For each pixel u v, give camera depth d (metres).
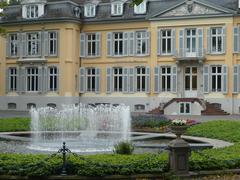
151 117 33.16
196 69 47.62
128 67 50.09
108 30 50.97
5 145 22.08
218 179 13.12
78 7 52.09
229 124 27.69
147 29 49.19
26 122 30.56
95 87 51.53
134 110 49.72
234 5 45.84
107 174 12.94
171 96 48.19
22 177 12.77
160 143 23.00
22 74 53.00
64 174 12.94
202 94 47.16
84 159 13.26
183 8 47.38
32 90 52.75
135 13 49.66
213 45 46.84
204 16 46.59
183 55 47.41
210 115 44.28
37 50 52.22
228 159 14.27
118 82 50.75
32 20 51.62
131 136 25.78
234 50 45.91
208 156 14.12
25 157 13.76
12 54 53.66
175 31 47.84
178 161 13.16
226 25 46.06
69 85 50.88
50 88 51.72
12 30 53.25
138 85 49.88
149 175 13.02
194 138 23.80
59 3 51.19
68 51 50.78
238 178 13.29
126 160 13.53
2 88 54.12
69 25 50.59
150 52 49.03
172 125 13.32
